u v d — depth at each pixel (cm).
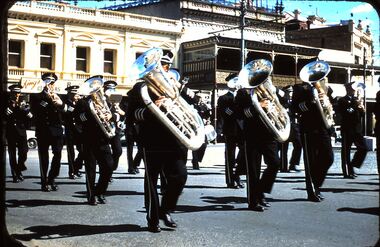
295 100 796
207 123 1493
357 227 609
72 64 3397
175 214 696
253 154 719
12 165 1070
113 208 755
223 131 966
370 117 4434
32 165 1453
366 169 1327
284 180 1083
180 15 4056
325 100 785
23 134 1075
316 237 559
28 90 3177
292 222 640
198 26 4125
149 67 554
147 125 589
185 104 589
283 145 1255
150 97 575
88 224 636
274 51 4094
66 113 1069
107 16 3525
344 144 1114
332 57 4803
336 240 544
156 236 568
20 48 3203
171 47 3906
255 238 555
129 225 630
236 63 3991
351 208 738
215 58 3722
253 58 749
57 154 932
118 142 947
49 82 922
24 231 594
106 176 780
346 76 4788
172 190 593
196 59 3906
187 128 580
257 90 710
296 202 792
